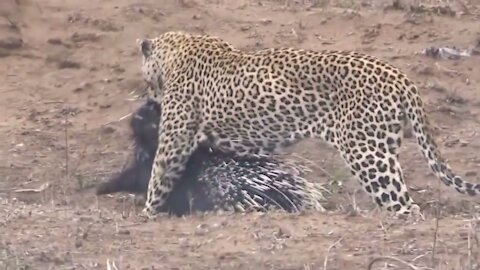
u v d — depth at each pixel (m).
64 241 10.49
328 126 12.50
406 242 10.23
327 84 12.45
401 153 15.62
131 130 15.21
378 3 20.77
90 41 19.34
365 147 12.23
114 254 10.08
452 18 20.03
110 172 15.28
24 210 11.78
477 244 9.99
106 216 11.73
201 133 13.19
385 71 12.28
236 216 11.45
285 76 12.64
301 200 13.05
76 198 14.05
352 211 11.62
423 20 19.83
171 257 9.97
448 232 10.59
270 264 9.68
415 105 12.26
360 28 19.66
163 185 13.19
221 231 10.76
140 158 13.95
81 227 10.98
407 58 18.59
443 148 16.03
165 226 11.12
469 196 14.00
